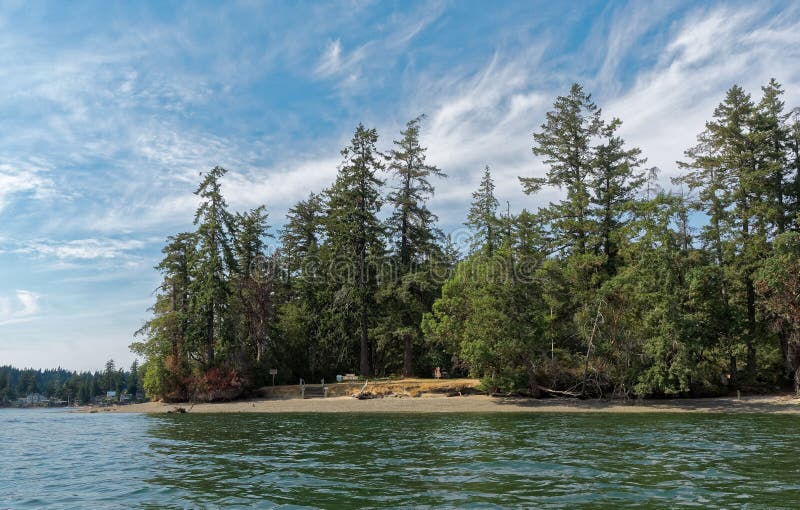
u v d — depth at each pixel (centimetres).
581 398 3822
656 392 3784
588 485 1114
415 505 965
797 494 1023
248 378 4509
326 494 1065
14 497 1120
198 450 1761
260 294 5072
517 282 3741
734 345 3950
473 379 4444
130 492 1132
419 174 5188
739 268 4078
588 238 4581
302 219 6372
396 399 3903
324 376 5197
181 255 5203
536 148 5044
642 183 4659
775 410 3219
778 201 4166
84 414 4341
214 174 4719
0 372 13938
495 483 1145
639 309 3741
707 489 1068
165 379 4481
